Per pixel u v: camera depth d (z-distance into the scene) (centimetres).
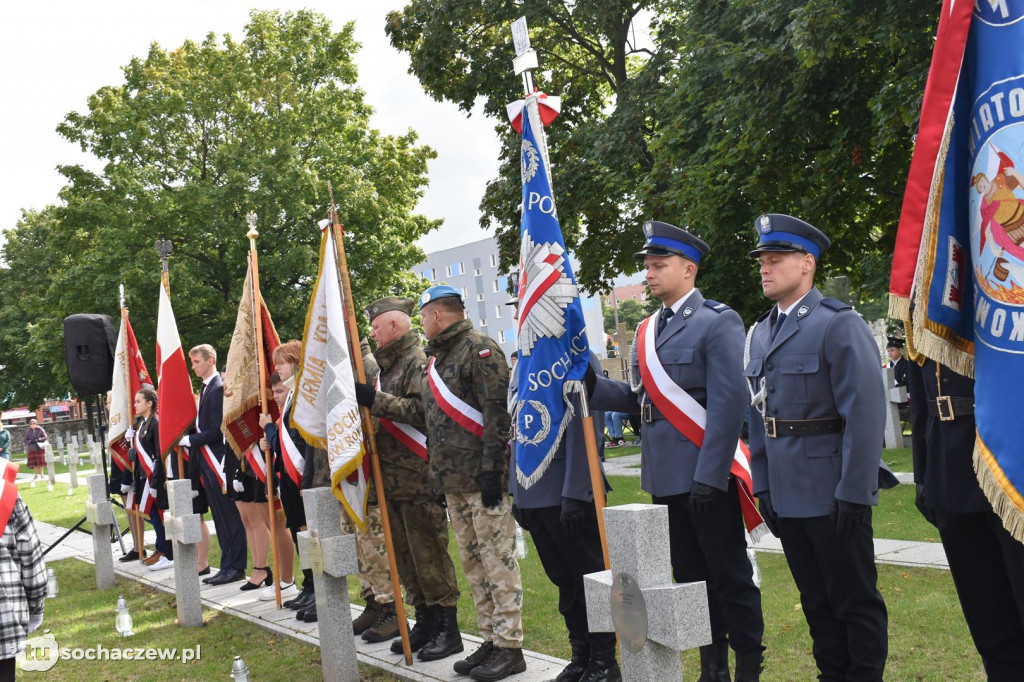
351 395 591
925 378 346
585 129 1956
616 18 2036
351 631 553
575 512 467
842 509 377
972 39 298
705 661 453
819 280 1691
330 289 612
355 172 2775
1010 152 283
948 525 345
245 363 820
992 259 288
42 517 1677
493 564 531
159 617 795
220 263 2747
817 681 429
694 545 455
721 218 1481
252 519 862
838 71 1340
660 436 450
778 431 407
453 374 541
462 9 2012
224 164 2689
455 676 541
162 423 928
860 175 1434
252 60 2800
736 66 1367
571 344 464
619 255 2045
